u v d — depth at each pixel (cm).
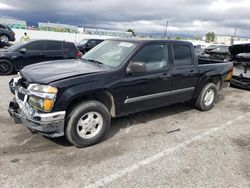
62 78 359
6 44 1862
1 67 961
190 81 544
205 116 575
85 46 1823
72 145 396
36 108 352
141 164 350
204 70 574
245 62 901
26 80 376
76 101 380
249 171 346
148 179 316
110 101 421
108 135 441
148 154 380
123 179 313
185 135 459
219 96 795
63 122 358
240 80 923
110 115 429
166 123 514
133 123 505
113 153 378
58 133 362
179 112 591
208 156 382
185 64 531
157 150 394
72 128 370
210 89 606
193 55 552
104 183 304
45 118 343
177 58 514
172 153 386
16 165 330
